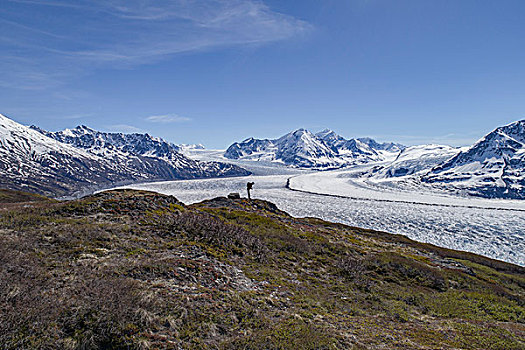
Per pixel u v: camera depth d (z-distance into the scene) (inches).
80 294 465.4
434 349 515.5
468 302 898.7
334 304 693.3
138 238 842.8
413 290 949.8
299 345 442.9
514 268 1823.3
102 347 375.6
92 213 1020.5
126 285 517.7
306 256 1077.8
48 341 359.9
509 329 701.9
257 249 990.4
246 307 562.3
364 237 2009.1
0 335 348.2
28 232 747.4
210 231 1008.2
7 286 441.1
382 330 573.6
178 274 633.6
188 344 413.7
